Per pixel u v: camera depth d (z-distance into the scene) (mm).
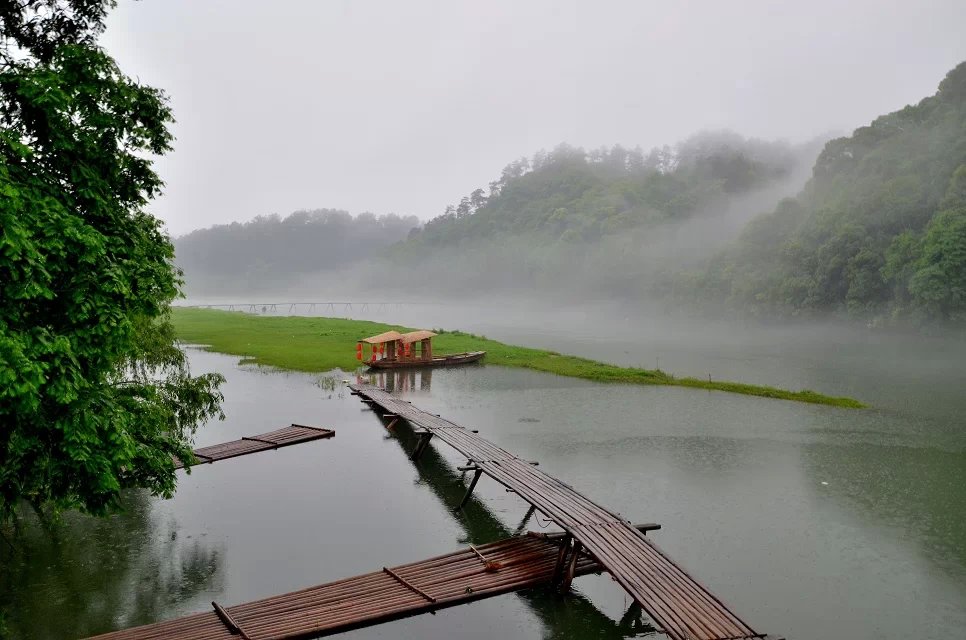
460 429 22984
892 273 76062
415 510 17906
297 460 22641
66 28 12461
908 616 12156
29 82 9953
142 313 11781
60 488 10852
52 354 9445
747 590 13180
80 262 9961
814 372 46875
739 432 26500
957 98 99875
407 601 12070
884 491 19234
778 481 20109
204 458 20812
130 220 11961
